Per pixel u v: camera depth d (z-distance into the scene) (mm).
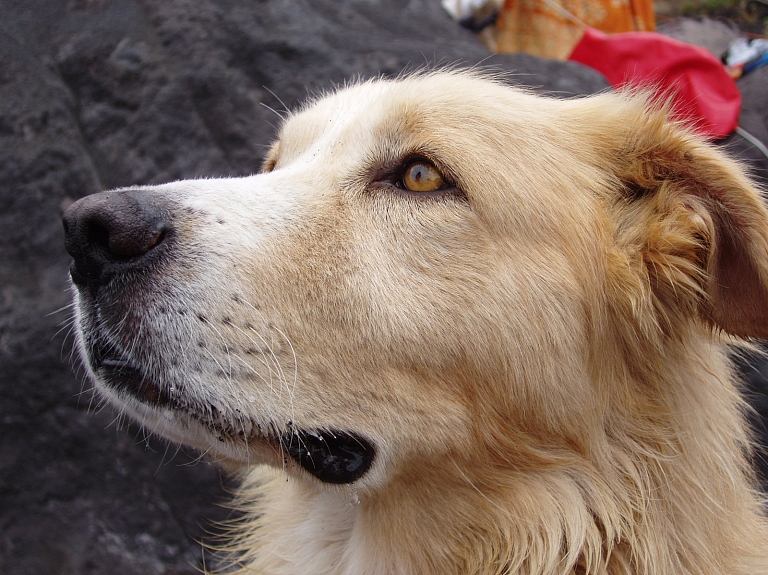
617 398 810
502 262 786
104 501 975
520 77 1071
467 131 792
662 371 810
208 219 777
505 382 790
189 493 985
